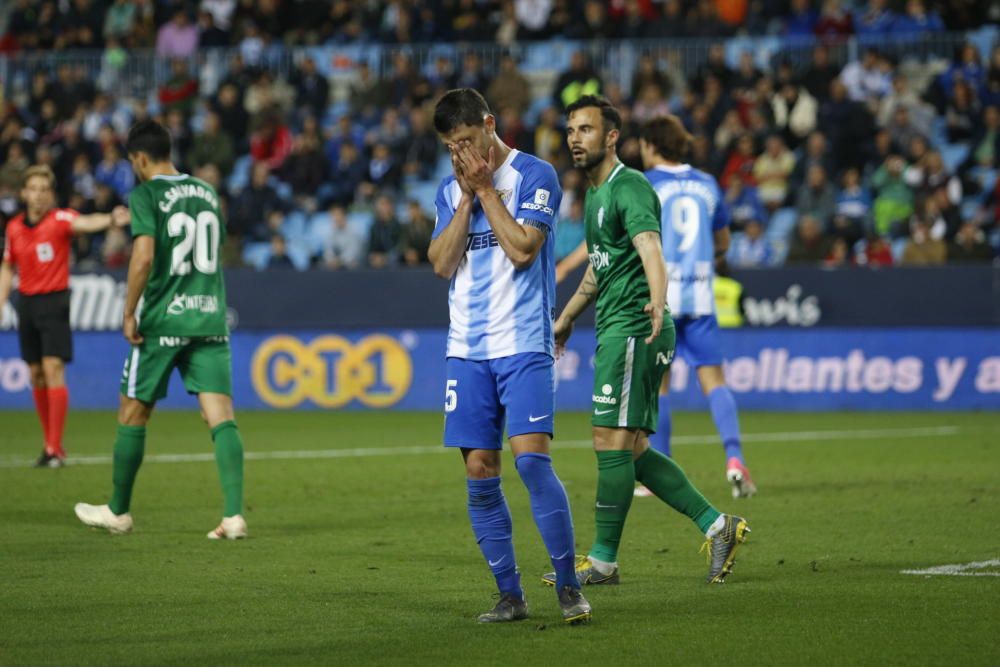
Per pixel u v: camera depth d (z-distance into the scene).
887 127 71.44
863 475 37.41
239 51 84.12
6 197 76.31
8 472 39.41
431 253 19.23
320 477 38.03
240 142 80.62
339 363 65.00
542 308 18.95
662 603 20.28
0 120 82.06
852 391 61.56
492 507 19.12
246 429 54.25
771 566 23.47
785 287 61.97
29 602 20.55
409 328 64.44
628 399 21.56
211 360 27.92
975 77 73.06
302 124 80.75
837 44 76.00
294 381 65.44
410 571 23.30
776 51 78.25
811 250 64.38
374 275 64.75
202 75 84.69
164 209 27.42
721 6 81.38
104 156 78.19
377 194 74.44
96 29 89.88
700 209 32.22
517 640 17.80
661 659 16.67
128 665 16.53
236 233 73.38
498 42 82.69
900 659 16.56
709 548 22.09
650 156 33.03
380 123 78.56
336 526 28.91
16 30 90.81
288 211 74.31
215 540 26.97
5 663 16.66
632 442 21.78
